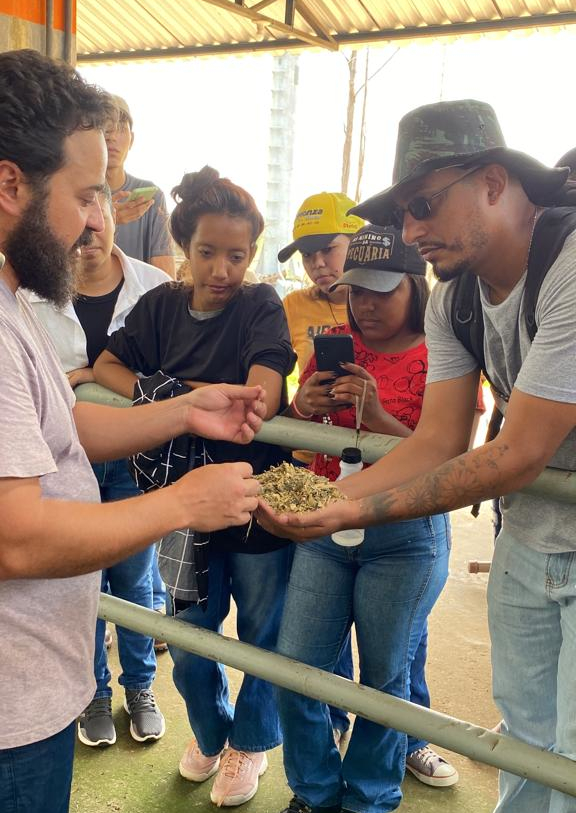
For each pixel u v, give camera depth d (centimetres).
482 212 159
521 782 194
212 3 593
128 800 258
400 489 170
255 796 262
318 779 238
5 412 121
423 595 221
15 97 125
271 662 187
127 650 292
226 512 143
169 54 776
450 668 347
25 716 137
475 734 166
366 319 235
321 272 324
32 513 125
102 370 255
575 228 153
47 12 397
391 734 228
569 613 172
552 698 187
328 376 220
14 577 127
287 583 247
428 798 263
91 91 134
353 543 197
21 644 137
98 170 135
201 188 228
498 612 193
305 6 654
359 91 1034
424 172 158
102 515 132
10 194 128
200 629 199
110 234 282
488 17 610
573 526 170
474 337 178
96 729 286
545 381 150
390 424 221
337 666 277
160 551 238
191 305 243
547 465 170
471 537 511
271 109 1261
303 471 188
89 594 148
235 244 226
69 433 143
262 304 235
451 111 159
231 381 235
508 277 165
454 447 192
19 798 140
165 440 190
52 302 143
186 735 294
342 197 329
